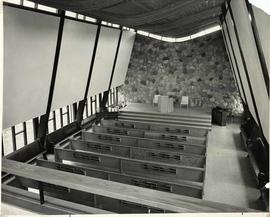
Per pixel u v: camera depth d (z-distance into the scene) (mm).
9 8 6090
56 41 8531
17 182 5457
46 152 9766
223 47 15344
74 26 9250
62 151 8305
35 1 5082
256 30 3896
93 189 2977
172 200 2756
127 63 16766
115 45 13789
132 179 6008
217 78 15805
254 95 5887
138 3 4617
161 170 7109
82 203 4609
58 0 4727
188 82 16359
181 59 16219
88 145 9141
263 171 6922
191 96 16469
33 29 7203
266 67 3695
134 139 9508
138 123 11844
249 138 10039
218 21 12094
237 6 5270
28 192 3924
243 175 8367
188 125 13766
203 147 8648
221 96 15906
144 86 17156
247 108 10914
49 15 7676
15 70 7016
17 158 8258
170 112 14797
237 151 10516
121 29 13625
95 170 6375
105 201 4207
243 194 7199
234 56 9742
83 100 12359
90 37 10781
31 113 8508
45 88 8836
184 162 7891
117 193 2883
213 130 13648
